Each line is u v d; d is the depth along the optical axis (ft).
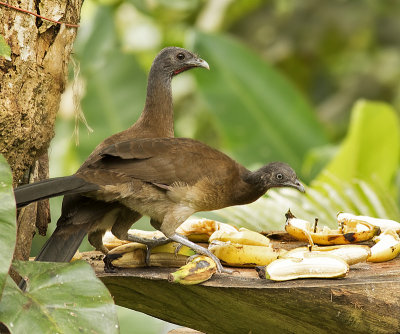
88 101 42.93
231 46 45.83
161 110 31.35
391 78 66.28
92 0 49.06
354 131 41.45
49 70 21.66
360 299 19.67
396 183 42.60
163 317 21.89
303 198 31.81
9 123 20.53
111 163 23.61
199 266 20.63
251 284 20.36
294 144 45.11
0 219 16.98
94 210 22.81
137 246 23.03
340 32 66.90
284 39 66.33
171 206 24.49
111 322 17.67
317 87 69.56
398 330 19.62
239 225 30.58
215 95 45.27
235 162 26.78
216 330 21.24
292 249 24.25
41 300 17.66
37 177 22.77
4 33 20.57
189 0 55.26
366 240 25.18
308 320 20.04
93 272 18.52
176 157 24.50
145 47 55.52
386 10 66.59
